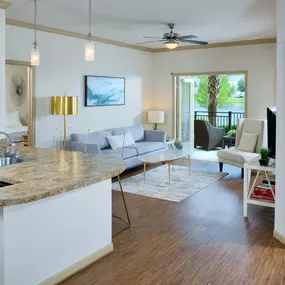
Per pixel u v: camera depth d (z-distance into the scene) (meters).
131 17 5.48
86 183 2.85
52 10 5.05
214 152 9.41
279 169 3.69
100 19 5.62
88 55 4.14
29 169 3.25
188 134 9.60
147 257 3.35
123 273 3.05
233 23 5.94
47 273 2.81
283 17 3.54
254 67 7.74
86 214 3.15
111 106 7.93
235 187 5.93
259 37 7.36
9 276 2.52
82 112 7.21
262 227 4.12
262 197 4.37
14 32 5.77
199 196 5.41
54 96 6.39
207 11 5.12
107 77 7.71
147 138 8.36
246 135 7.10
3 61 4.25
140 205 4.96
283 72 3.57
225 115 10.70
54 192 2.60
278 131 3.68
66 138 6.85
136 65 8.58
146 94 9.02
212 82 10.65
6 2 4.16
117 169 3.28
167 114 9.01
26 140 6.18
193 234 3.92
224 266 3.17
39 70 6.26
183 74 8.67
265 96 7.67
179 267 3.16
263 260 3.28
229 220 4.36
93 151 6.23
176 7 4.91
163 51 8.90
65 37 6.69
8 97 5.86
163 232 3.97
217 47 8.14
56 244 2.87
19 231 2.57
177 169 7.30
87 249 3.18
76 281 2.93
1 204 2.35
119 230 4.02
